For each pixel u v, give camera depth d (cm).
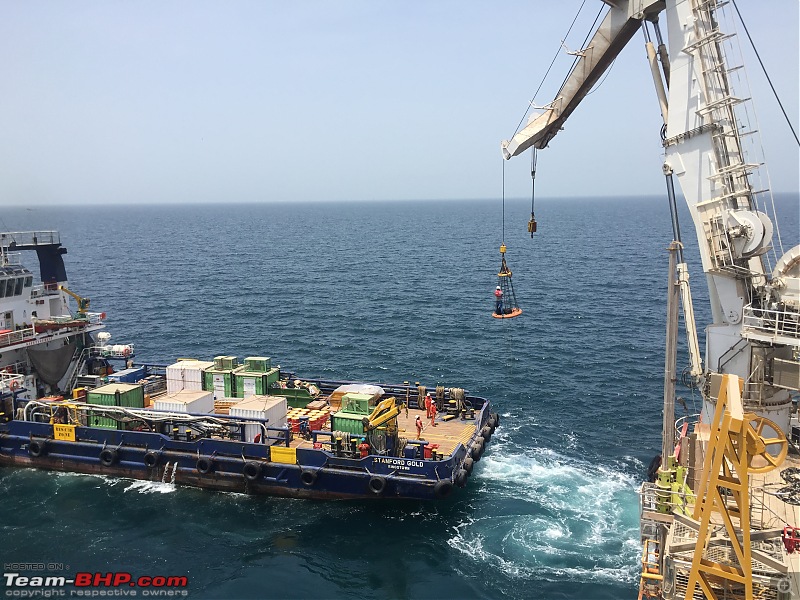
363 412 3606
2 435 3956
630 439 4347
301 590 2823
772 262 6819
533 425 4600
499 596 2766
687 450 2786
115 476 3828
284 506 3500
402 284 11194
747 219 2614
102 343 4816
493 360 6272
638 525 3266
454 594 2784
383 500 3475
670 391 2612
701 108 2667
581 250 16612
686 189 2761
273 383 4406
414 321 8056
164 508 3484
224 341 7175
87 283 11444
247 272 12988
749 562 1952
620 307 8825
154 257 16062
